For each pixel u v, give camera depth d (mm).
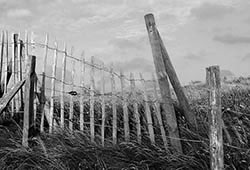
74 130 5844
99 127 6023
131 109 5965
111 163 4684
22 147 5117
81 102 5883
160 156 4520
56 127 5922
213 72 3744
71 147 5074
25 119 5488
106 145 5340
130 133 5559
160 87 5098
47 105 6277
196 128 5035
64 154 4742
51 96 6176
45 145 5316
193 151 4609
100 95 5781
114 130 5504
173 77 5137
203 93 6172
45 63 6309
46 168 4504
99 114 6309
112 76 5688
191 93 6305
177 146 4895
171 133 4988
